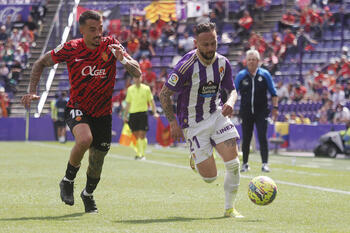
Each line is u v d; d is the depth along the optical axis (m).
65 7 95.19
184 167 48.78
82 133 21.50
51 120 102.44
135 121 58.03
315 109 84.25
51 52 21.66
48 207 25.03
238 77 44.06
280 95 87.44
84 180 37.22
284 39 95.00
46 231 18.28
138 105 57.94
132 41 105.56
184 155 66.25
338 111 79.75
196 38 21.67
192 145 22.80
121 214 23.02
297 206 25.77
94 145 22.80
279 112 86.00
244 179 38.25
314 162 58.88
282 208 25.08
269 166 51.38
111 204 26.23
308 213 23.56
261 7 103.88
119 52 21.31
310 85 87.81
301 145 76.88
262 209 24.75
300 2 99.50
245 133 44.53
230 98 22.25
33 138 102.56
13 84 107.69
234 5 104.56
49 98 101.12
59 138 94.19
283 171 45.78
